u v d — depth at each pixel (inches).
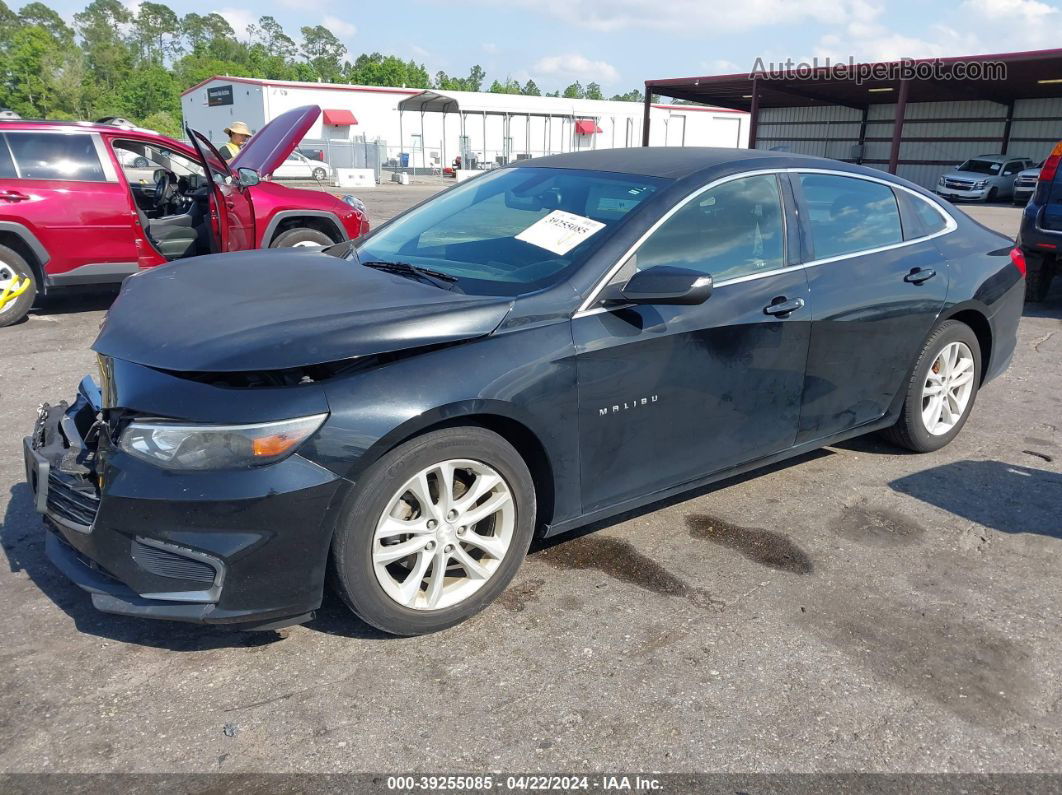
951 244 168.9
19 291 280.2
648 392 122.4
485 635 111.5
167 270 132.9
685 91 1481.3
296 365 95.6
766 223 139.0
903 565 132.3
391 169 1584.6
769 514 149.2
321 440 95.8
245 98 1824.6
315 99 1782.7
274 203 303.1
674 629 113.6
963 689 102.6
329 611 117.0
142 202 329.1
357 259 141.9
